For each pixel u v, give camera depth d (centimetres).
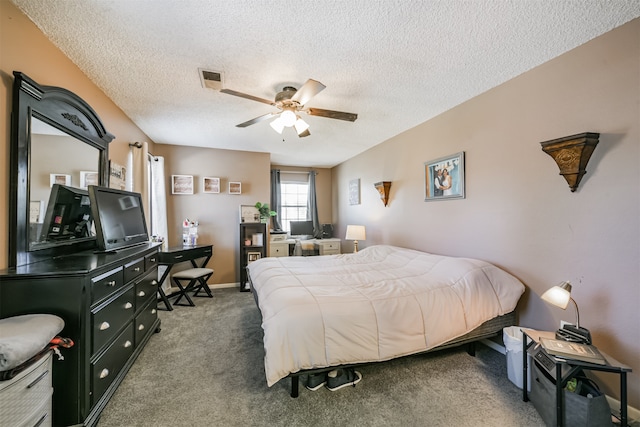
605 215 164
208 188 442
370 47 177
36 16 146
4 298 125
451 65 200
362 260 306
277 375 148
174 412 158
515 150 217
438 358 219
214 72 207
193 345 244
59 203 171
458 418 154
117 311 170
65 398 130
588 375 167
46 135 158
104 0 135
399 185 366
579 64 176
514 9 143
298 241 511
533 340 165
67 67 184
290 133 363
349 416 155
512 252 221
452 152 278
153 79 217
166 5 139
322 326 162
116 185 261
